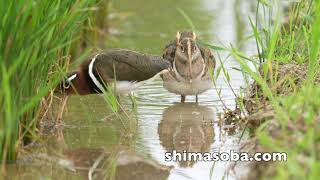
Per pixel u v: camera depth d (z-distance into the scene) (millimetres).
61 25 11383
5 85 9445
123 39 18906
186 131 12508
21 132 11242
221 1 23156
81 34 17000
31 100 10547
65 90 12703
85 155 11375
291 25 13844
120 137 12211
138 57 12758
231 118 12773
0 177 10227
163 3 22891
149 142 12000
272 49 12016
